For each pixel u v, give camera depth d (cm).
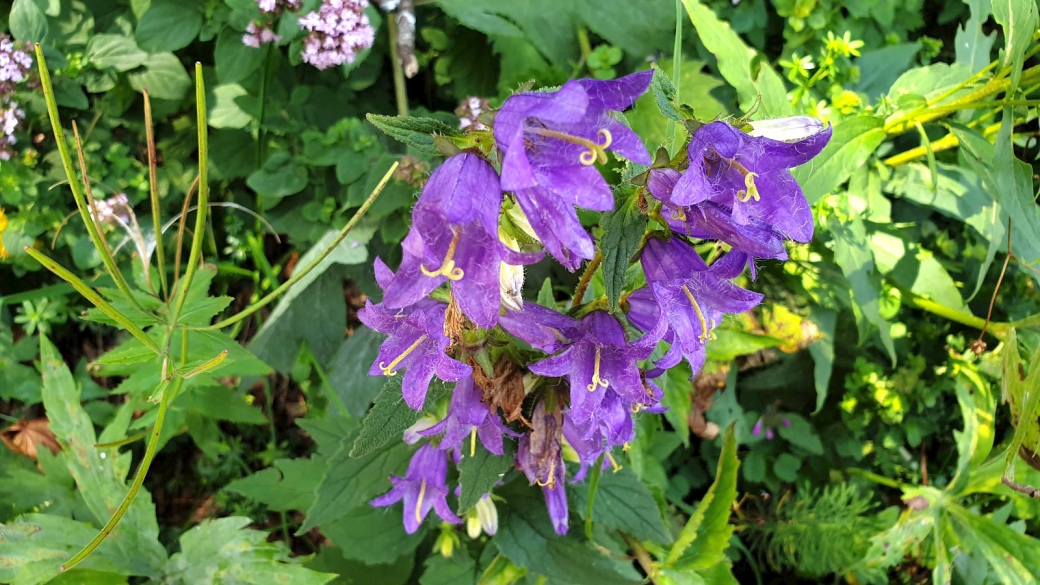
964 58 39
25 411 44
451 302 19
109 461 34
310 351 43
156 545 33
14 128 38
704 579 34
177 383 31
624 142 15
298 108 43
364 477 30
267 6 36
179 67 42
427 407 23
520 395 22
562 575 29
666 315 19
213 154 44
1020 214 33
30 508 36
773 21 45
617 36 42
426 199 16
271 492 37
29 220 39
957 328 46
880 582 45
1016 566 38
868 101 40
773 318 42
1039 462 33
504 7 40
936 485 47
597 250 22
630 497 32
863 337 40
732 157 17
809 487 45
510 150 14
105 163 42
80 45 40
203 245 45
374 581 37
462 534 35
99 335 46
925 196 40
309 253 41
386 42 44
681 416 40
